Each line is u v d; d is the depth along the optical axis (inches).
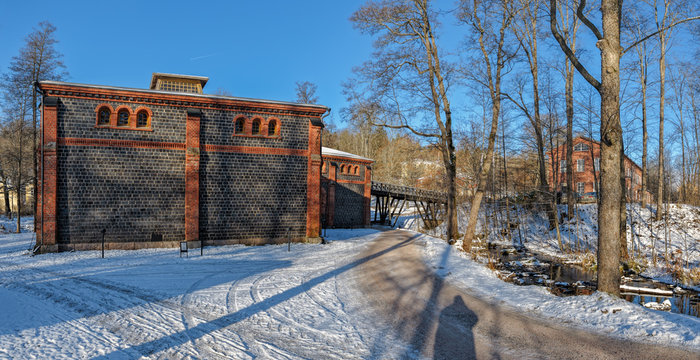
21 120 1231.5
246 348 298.8
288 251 784.9
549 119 1316.4
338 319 375.2
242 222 844.0
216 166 827.4
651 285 647.1
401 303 434.6
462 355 287.4
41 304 420.2
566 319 374.0
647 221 1059.9
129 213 772.0
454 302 439.5
